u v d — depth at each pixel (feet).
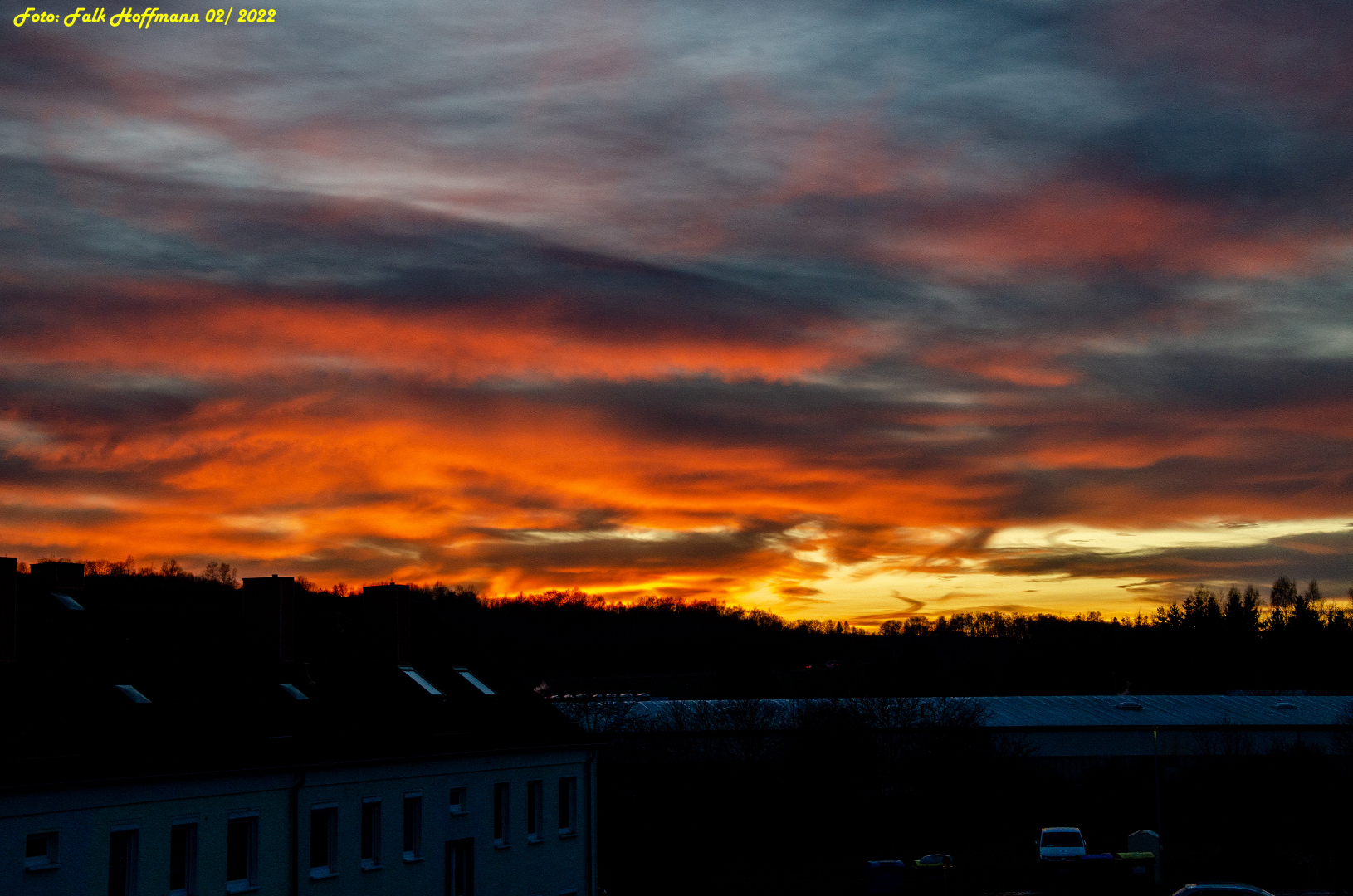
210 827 99.55
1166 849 232.94
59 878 86.12
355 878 114.73
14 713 91.30
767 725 274.36
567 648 508.94
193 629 119.03
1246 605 591.78
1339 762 265.75
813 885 205.36
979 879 206.18
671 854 217.36
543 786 146.10
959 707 279.08
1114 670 536.42
